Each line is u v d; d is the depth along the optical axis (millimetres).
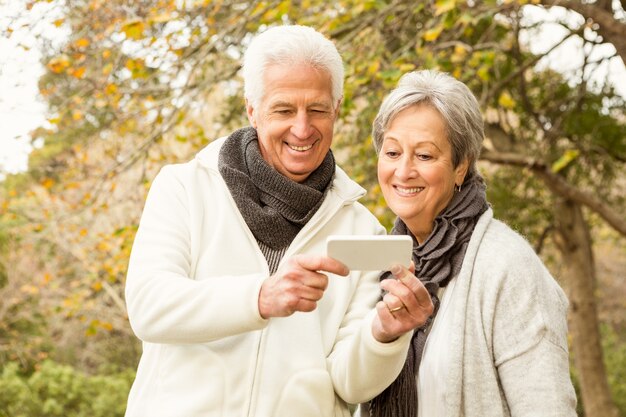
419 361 2209
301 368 2127
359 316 2240
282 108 2133
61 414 10938
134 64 5680
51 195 7137
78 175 7199
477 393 2068
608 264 15656
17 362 11414
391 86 5004
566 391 2023
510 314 2078
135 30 5090
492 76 7355
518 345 2053
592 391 8750
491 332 2090
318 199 2230
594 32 6148
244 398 2080
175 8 5543
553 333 2061
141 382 2164
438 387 2123
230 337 2123
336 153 7648
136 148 6715
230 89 6441
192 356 2098
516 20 5941
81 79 6137
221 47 5688
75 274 9508
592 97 7742
